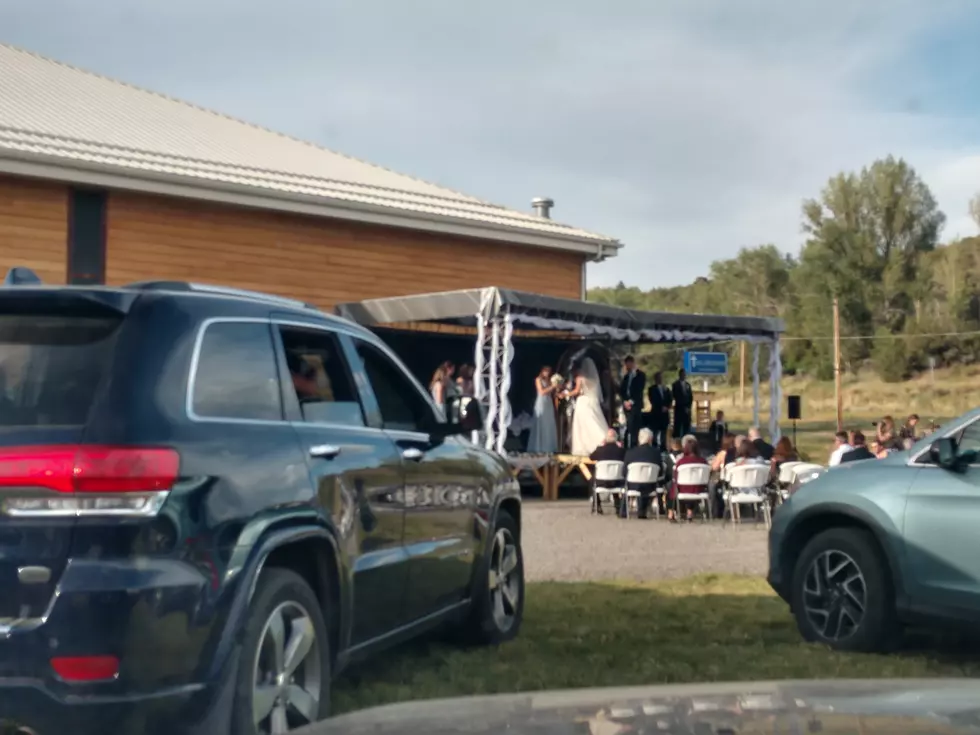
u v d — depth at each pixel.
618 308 18.50
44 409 3.76
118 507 3.61
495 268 22.28
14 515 3.58
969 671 6.31
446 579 5.95
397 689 5.72
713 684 2.30
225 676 3.80
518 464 18.47
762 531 14.27
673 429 21.92
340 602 4.68
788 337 71.88
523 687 5.84
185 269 17.84
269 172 19.55
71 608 3.49
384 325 19.75
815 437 40.12
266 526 4.08
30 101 19.52
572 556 11.49
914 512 6.37
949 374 67.31
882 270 70.69
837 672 6.20
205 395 4.10
